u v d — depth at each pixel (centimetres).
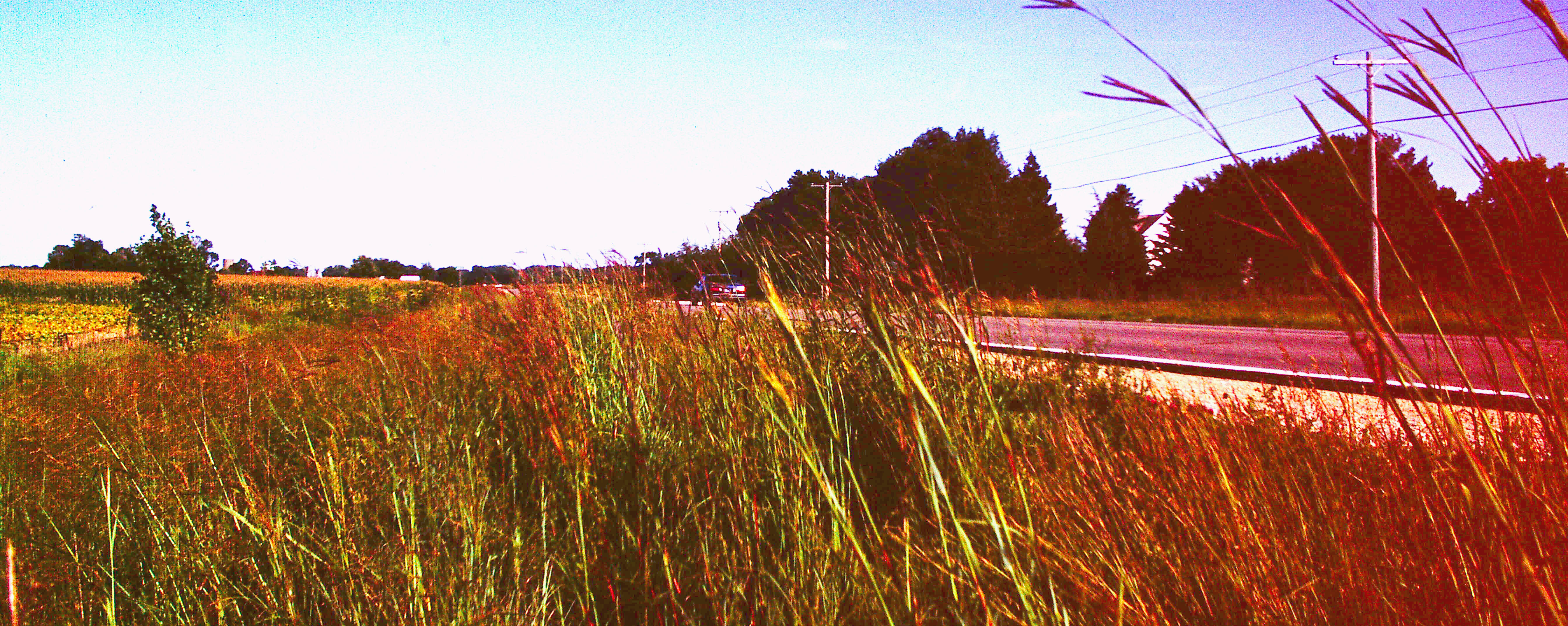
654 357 430
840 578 244
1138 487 252
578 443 330
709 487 308
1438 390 124
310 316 1970
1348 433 315
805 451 160
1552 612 125
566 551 289
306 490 335
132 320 1279
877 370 313
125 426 387
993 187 3588
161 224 1218
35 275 5553
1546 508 132
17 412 405
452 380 469
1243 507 220
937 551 220
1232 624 189
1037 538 201
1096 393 398
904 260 379
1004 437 151
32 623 245
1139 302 2433
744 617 243
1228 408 346
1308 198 1373
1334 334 1443
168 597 268
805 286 421
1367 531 209
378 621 245
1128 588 198
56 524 309
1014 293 2533
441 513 291
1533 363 115
